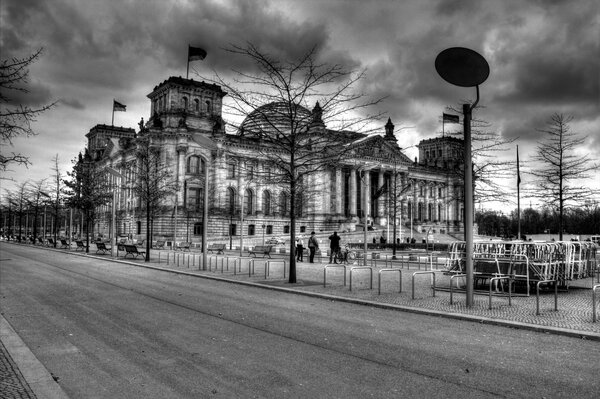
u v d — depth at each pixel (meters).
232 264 38.88
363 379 8.78
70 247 65.88
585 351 10.90
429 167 140.25
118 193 110.38
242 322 14.20
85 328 13.20
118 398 7.88
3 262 39.09
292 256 24.55
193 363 9.84
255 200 109.25
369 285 23.53
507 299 18.70
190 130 97.75
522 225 137.75
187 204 99.38
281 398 7.82
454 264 22.75
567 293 20.66
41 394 7.84
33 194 98.75
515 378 8.88
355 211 118.88
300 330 13.09
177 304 17.66
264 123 29.58
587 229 113.38
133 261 41.34
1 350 10.62
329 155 28.86
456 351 10.85
